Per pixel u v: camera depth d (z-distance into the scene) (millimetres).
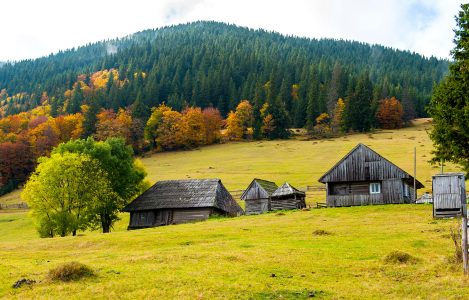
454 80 39438
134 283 22875
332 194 69812
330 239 37219
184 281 23188
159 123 181375
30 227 89625
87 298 20688
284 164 132750
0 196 143500
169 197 76500
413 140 157500
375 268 25859
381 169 68062
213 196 75062
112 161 76500
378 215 53000
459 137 38656
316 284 22953
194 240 40250
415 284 22375
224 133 195375
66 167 69375
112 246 40406
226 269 25906
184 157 163375
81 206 70188
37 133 171500
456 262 25625
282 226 48750
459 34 39438
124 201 78688
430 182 96062
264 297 20812
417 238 35344
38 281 23562
